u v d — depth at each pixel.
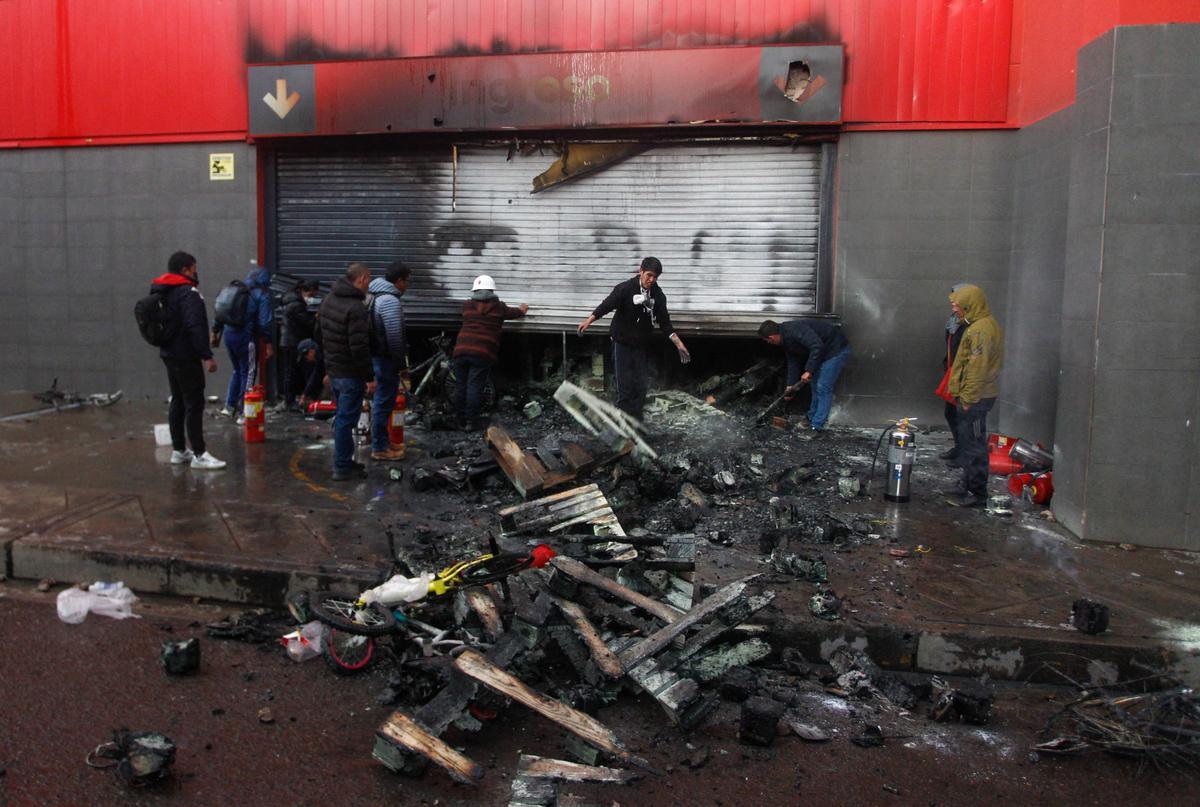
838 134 9.36
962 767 3.43
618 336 8.41
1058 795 3.25
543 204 10.19
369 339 7.32
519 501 6.38
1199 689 4.01
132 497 6.30
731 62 9.24
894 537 5.76
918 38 9.08
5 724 3.53
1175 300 5.48
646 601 4.16
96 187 10.98
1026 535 5.86
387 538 5.43
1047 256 7.90
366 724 3.65
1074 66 7.37
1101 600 4.68
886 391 9.54
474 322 8.98
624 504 6.21
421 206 10.43
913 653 4.26
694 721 3.62
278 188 10.70
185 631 4.52
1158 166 5.42
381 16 9.98
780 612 4.41
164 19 10.49
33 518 5.71
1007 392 8.89
